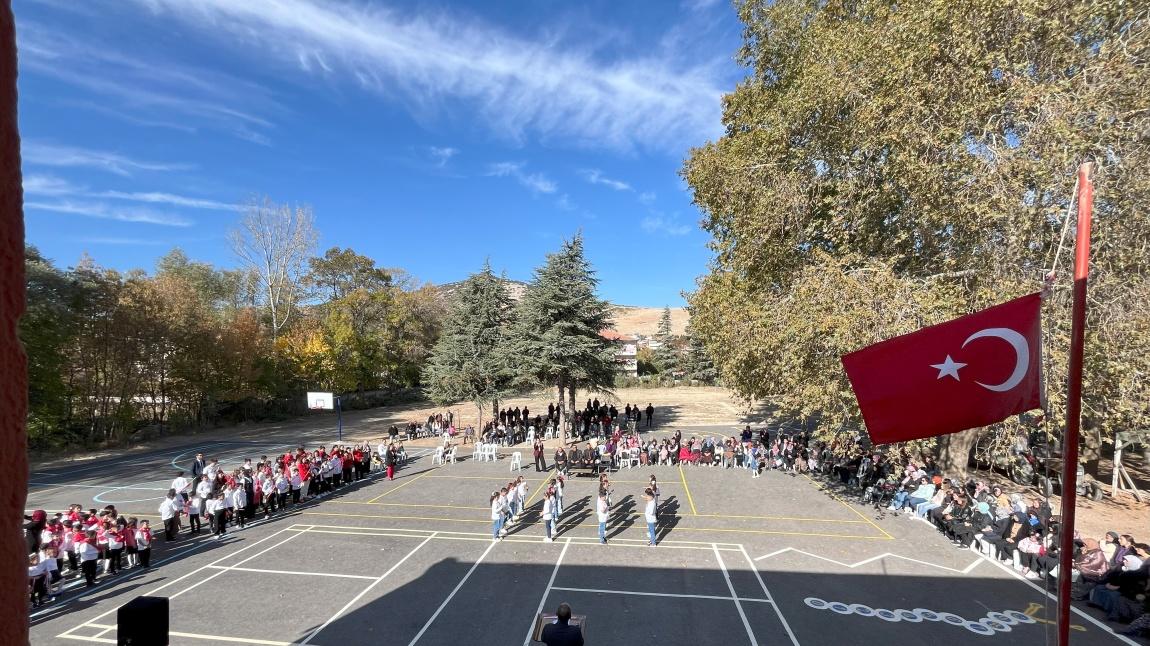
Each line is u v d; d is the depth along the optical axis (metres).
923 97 16.25
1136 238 14.22
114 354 39.41
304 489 23.08
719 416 48.03
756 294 23.42
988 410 6.48
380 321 66.00
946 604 13.65
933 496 19.59
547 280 34.06
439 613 13.38
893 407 6.75
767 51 25.80
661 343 87.19
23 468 1.10
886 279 16.84
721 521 19.95
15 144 1.15
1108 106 13.68
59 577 14.51
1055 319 14.45
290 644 12.11
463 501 22.89
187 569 16.05
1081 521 19.31
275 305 59.28
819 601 13.84
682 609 13.48
